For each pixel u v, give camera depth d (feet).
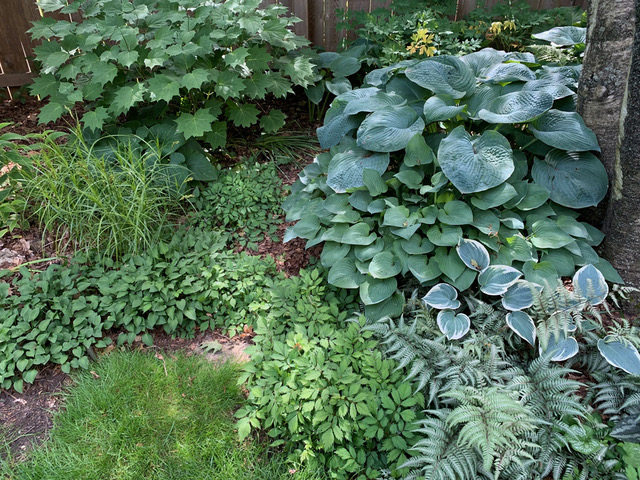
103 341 8.40
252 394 7.13
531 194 8.77
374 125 9.56
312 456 6.74
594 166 8.82
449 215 8.56
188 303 9.19
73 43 11.90
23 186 10.60
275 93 12.96
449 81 10.12
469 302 8.20
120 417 7.39
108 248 9.55
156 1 12.10
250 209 11.24
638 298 8.17
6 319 8.17
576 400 6.59
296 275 10.23
